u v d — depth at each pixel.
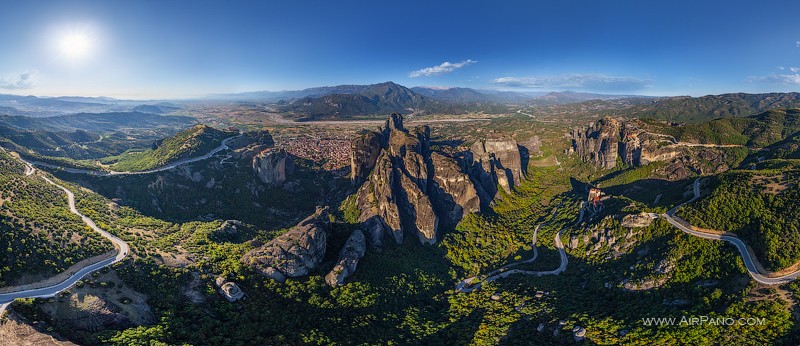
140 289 131.62
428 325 161.75
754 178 185.62
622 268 181.12
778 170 186.12
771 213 161.88
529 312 163.75
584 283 186.00
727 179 194.25
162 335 114.19
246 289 150.38
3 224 134.88
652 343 125.25
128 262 138.88
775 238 149.88
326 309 155.50
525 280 198.50
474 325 159.00
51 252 131.88
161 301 130.50
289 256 169.25
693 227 179.62
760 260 147.38
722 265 151.25
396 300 176.62
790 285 129.75
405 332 155.00
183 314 128.00
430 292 193.50
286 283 161.12
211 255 164.62
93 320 114.00
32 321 106.81
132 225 186.88
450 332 155.88
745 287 135.75
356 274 180.62
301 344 131.50
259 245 188.62
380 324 156.38
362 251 196.12
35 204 167.00
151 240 168.50
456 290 199.75
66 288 121.25
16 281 118.62
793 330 113.56
